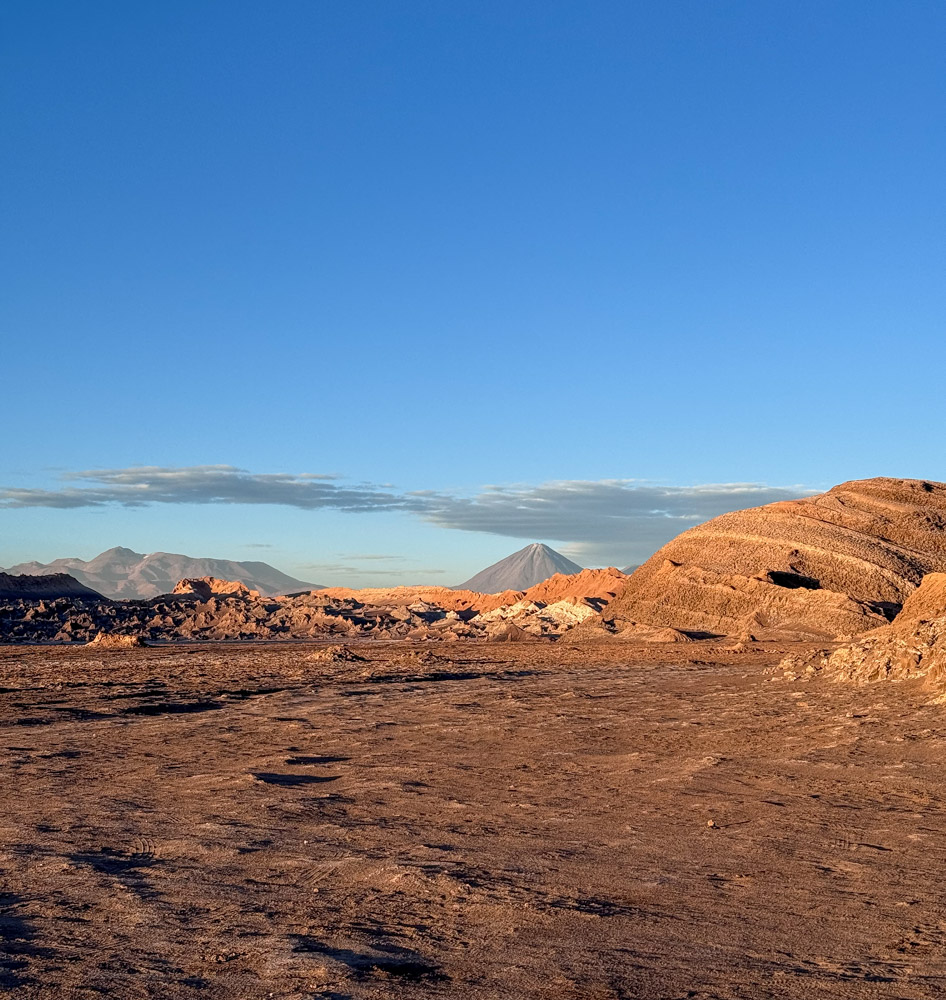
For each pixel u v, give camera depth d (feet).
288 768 50.11
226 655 185.06
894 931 22.50
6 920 24.34
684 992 18.47
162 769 50.80
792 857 29.89
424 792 42.29
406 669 128.67
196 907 25.07
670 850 30.96
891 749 48.19
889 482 253.24
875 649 75.82
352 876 28.14
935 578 115.55
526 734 60.03
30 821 37.68
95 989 19.04
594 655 157.07
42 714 82.48
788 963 20.26
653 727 60.49
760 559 229.25
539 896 25.59
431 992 18.49
